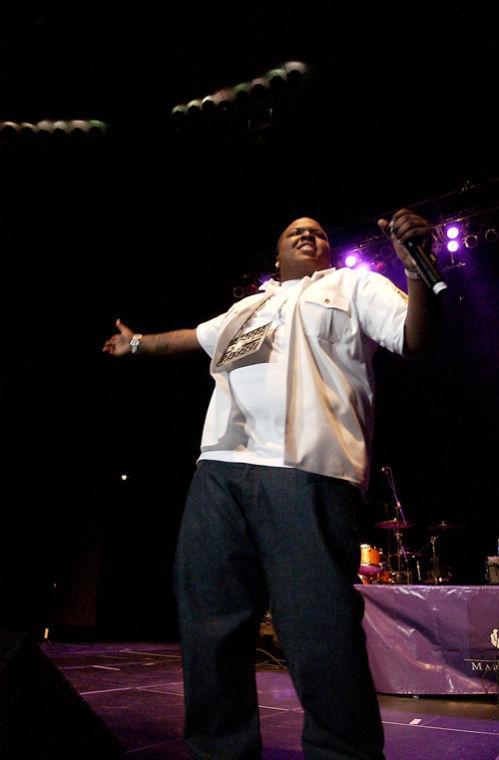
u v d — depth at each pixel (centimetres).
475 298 746
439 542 802
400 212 118
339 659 112
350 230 636
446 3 379
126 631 898
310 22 385
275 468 127
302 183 561
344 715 110
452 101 467
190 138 479
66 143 467
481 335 782
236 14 376
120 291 665
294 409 130
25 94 423
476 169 552
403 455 856
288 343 137
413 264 118
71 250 603
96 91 425
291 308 143
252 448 134
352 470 126
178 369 784
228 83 425
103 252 614
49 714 122
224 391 145
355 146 514
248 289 670
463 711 292
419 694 340
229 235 620
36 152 479
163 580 944
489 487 802
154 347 188
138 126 461
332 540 120
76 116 446
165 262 641
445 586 354
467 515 812
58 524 848
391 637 356
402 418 859
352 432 131
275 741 210
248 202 578
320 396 130
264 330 142
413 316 120
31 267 608
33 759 117
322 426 126
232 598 129
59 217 563
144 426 902
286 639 117
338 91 450
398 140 511
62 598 845
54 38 382
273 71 418
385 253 632
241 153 507
